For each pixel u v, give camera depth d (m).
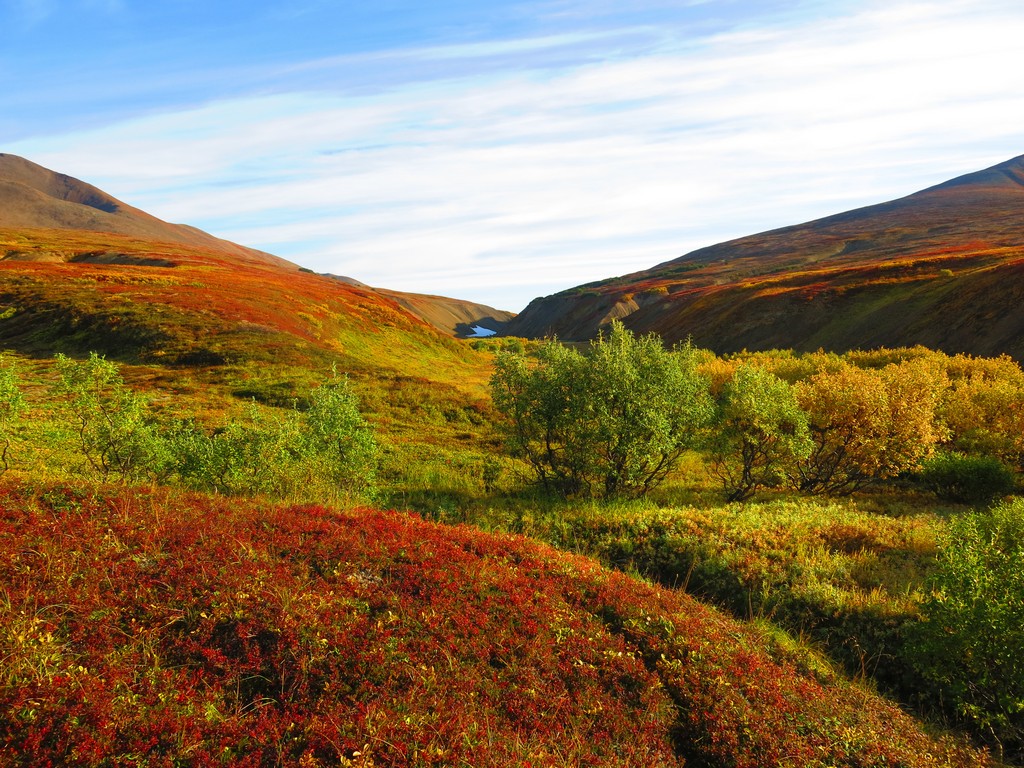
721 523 12.73
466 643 6.43
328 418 14.58
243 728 4.82
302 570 7.11
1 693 4.44
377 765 4.66
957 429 19.66
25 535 6.68
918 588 9.25
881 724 6.42
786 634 8.71
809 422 17.75
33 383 26.23
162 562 6.68
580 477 17.72
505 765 4.84
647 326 119.88
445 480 18.83
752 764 5.51
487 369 56.88
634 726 5.82
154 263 78.19
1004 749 6.62
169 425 21.05
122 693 4.82
